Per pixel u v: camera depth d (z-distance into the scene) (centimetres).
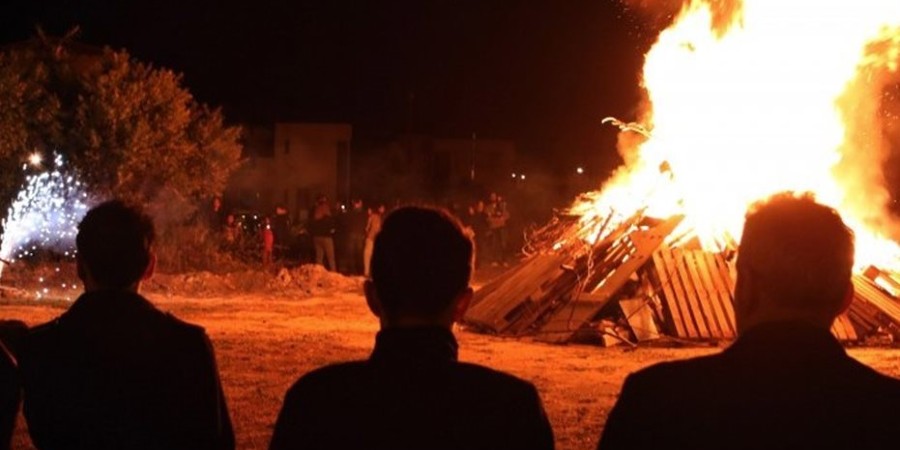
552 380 1102
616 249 1522
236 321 1617
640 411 281
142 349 358
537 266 1580
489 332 1505
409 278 294
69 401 354
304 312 1769
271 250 2594
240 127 2889
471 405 290
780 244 276
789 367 273
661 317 1452
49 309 1720
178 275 2181
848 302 291
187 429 356
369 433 287
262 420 872
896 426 266
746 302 287
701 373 281
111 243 361
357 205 2681
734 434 270
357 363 301
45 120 2533
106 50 2742
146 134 2581
